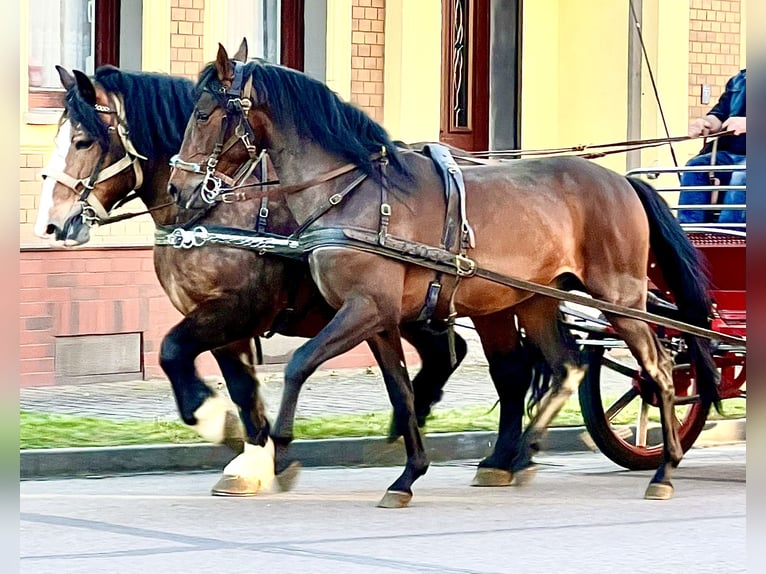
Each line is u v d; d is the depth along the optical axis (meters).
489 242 9.63
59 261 13.75
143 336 14.22
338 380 14.65
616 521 9.04
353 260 9.15
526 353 10.66
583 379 11.04
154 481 10.66
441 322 9.73
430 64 15.69
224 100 9.27
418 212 9.40
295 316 10.10
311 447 11.48
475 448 12.00
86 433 11.53
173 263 9.88
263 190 9.83
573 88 17.45
